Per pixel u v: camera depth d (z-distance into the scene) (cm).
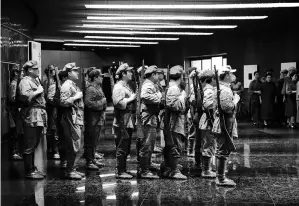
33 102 662
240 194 562
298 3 1248
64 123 661
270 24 1758
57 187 610
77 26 1828
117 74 675
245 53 2034
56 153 877
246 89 2011
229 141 602
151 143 668
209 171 682
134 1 1251
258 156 875
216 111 608
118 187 608
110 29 1911
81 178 671
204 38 2245
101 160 849
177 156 670
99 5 1295
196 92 702
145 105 659
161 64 2581
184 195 559
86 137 753
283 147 1003
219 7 1271
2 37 1075
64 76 724
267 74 1575
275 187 603
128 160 855
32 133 664
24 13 1370
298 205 507
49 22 1748
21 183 638
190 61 2417
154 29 1903
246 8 1386
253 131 1377
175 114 666
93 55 2970
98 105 745
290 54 1773
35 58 1177
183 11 1443
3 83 1080
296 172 709
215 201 527
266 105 1563
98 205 511
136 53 2828
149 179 666
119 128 666
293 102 1464
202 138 685
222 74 608
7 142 1093
